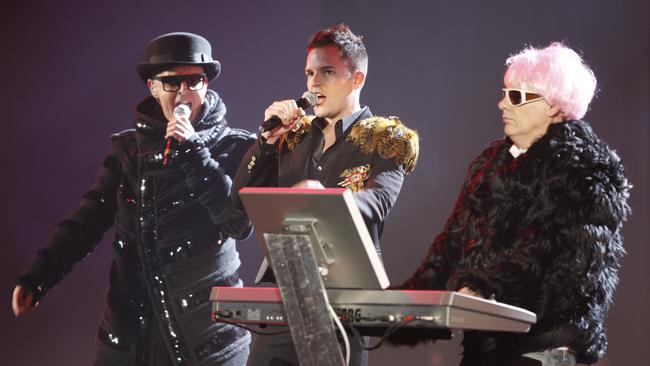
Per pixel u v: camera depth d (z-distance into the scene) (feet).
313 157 21.63
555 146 15.76
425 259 17.28
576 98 16.16
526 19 44.04
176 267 28.99
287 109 21.04
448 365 42.91
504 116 16.52
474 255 16.11
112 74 44.75
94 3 44.80
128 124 44.78
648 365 40.22
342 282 14.02
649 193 40.96
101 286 44.39
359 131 21.13
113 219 31.27
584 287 15.31
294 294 13.58
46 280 30.53
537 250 15.20
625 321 40.68
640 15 41.65
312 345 13.53
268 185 22.22
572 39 42.86
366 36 46.16
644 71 41.50
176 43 30.78
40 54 44.80
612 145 41.63
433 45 45.68
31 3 44.80
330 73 21.68
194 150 29.07
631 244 40.86
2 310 44.29
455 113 45.32
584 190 15.37
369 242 13.55
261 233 14.33
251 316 14.49
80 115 44.73
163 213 29.35
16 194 44.50
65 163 44.70
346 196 13.20
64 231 30.73
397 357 43.24
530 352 15.71
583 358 16.12
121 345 29.22
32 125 44.73
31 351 44.24
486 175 16.69
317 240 13.75
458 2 45.32
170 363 28.86
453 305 13.08
